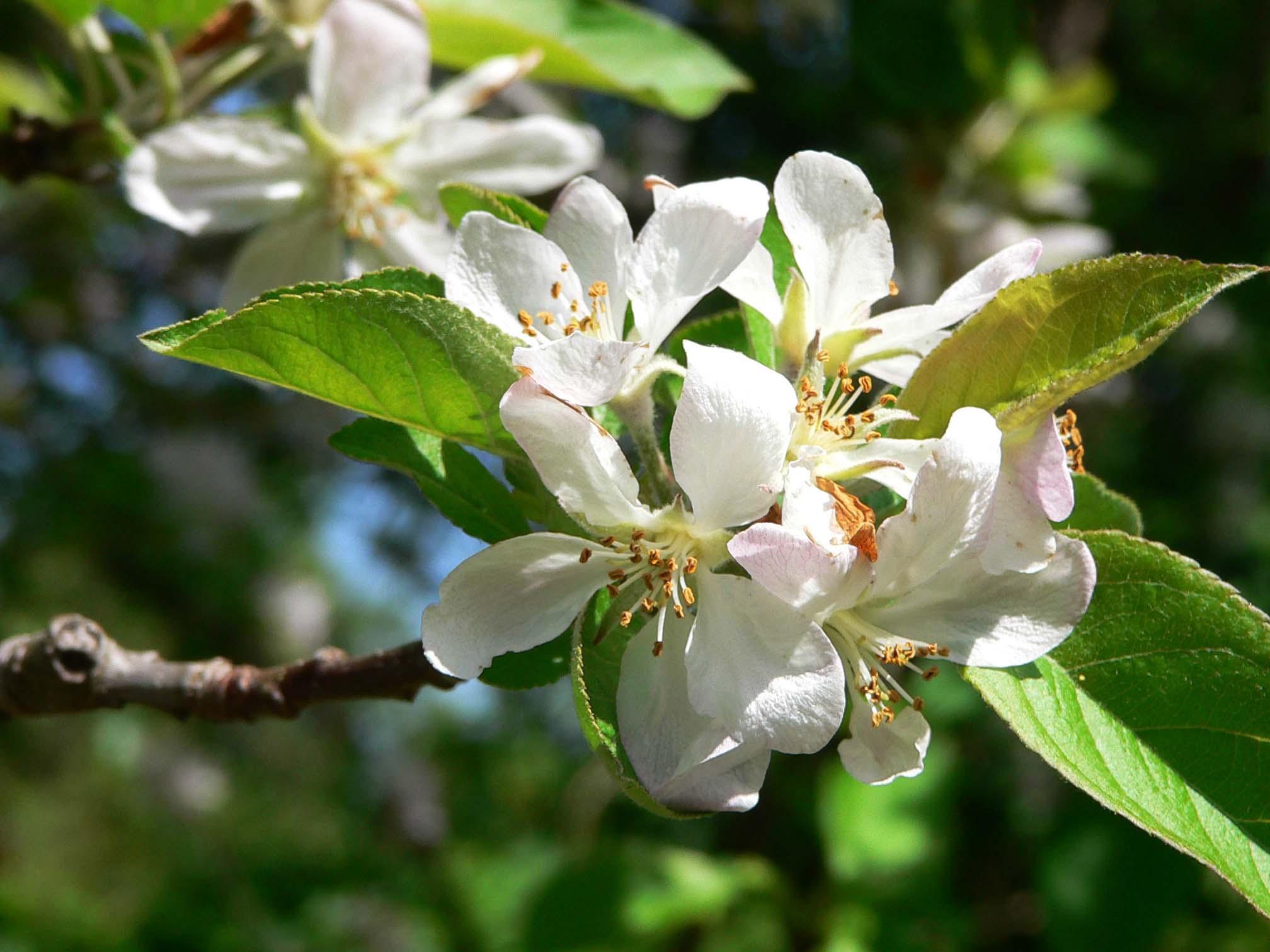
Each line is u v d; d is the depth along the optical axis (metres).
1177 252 0.50
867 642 0.17
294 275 0.27
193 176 0.26
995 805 0.42
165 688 0.21
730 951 0.39
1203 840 0.16
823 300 0.18
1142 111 0.54
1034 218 0.44
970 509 0.16
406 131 0.27
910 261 0.42
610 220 0.17
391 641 0.91
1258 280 0.49
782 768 0.45
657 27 0.31
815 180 0.18
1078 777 0.16
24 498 0.64
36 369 0.66
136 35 0.28
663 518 0.16
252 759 0.86
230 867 0.64
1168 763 0.17
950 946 0.38
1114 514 0.19
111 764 0.87
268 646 0.70
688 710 0.16
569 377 0.15
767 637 0.16
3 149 0.27
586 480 0.16
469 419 0.17
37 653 0.21
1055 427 0.16
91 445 0.66
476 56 0.30
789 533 0.15
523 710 0.76
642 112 0.55
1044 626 0.17
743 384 0.16
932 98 0.42
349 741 0.87
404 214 0.27
